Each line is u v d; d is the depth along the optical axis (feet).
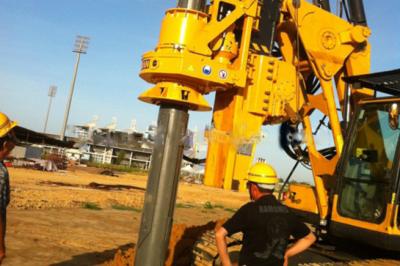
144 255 13.96
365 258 19.30
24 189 57.06
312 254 18.98
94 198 57.21
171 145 14.23
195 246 18.44
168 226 14.11
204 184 16.48
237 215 12.21
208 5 15.88
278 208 12.35
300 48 20.33
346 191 19.16
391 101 18.25
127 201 59.47
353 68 21.16
